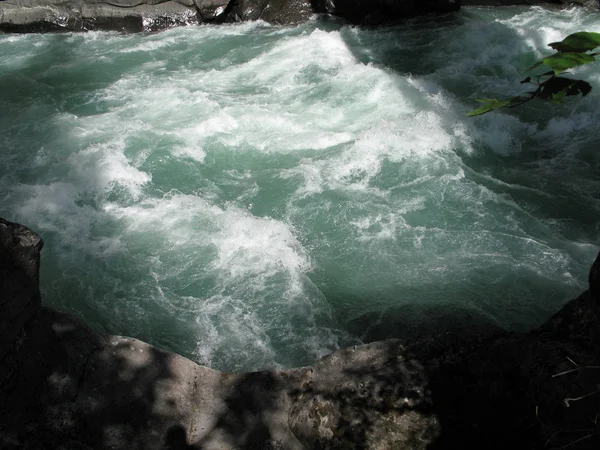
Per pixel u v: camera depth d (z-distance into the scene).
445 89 11.19
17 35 14.27
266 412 3.82
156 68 12.31
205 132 9.78
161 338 6.36
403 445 3.44
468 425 3.43
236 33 14.02
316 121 10.07
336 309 6.71
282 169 8.93
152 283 7.05
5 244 3.57
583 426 3.17
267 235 7.68
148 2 14.54
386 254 7.43
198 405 3.85
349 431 3.52
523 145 9.58
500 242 7.62
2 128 10.11
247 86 11.34
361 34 13.64
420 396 3.55
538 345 3.56
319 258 7.40
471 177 8.82
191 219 7.98
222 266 7.24
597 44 1.18
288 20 14.49
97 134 9.81
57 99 11.09
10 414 3.57
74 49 13.34
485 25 13.32
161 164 9.10
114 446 3.58
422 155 9.17
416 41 13.16
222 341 6.32
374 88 10.92
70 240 7.69
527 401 3.38
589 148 9.46
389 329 6.48
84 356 3.85
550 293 6.86
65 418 3.62
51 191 8.47
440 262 7.31
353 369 3.85
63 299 6.86
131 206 8.27
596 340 3.24
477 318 6.59
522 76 11.70
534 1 15.09
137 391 3.80
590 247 7.53
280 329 6.46
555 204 8.31
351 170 8.87
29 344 3.76
